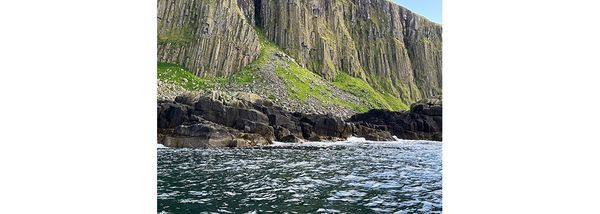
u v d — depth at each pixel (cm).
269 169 1327
